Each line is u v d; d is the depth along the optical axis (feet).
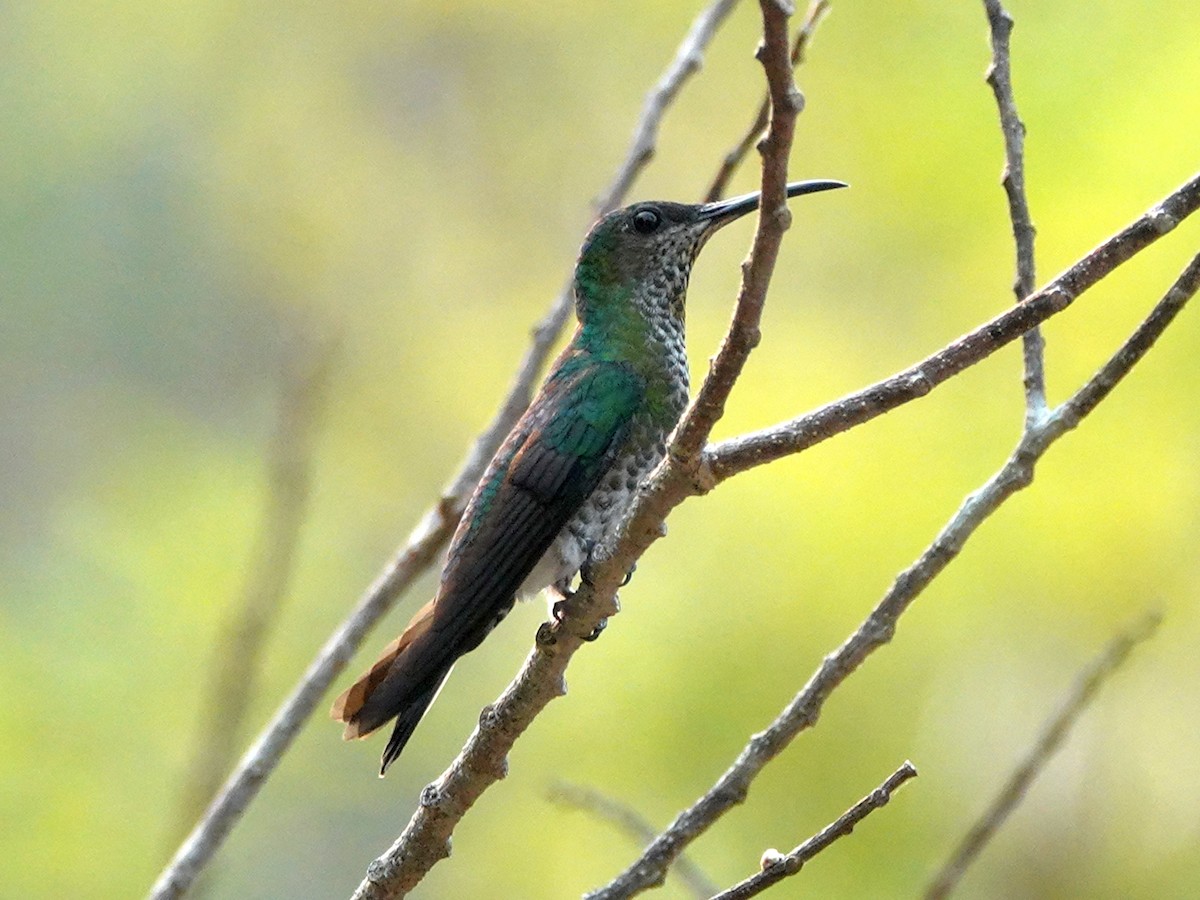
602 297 25.95
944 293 39.91
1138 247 16.11
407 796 47.14
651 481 16.87
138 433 63.26
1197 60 37.22
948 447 36.14
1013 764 34.40
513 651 50.29
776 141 14.06
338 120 70.64
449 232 67.87
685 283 26.61
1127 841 34.65
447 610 22.04
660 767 35.73
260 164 71.26
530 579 23.71
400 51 69.87
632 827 23.71
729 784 18.75
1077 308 35.81
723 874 34.01
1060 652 34.86
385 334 62.08
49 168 71.82
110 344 71.51
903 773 16.88
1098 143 37.55
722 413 16.02
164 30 71.26
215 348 70.79
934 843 33.91
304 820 45.52
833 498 36.19
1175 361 35.09
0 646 39.14
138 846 36.47
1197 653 34.50
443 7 68.49
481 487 23.50
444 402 58.44
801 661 35.19
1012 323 16.14
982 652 35.14
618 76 65.72
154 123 72.13
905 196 41.65
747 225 51.29
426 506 55.93
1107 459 35.09
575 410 24.04
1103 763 34.91
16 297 71.05
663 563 37.81
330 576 47.29
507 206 67.36
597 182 65.92
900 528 35.55
